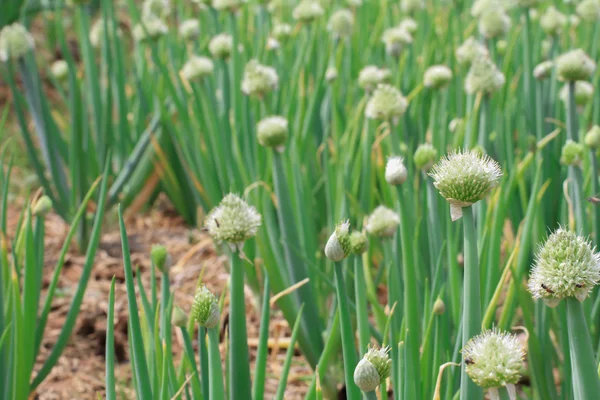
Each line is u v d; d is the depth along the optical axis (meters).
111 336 1.24
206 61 1.81
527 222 1.42
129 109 2.40
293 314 1.55
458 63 1.84
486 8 1.99
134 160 2.06
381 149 1.73
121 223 1.21
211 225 1.23
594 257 1.06
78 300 1.52
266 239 1.57
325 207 1.82
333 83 1.78
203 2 2.12
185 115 1.90
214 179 1.84
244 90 1.68
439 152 1.67
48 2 3.13
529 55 1.81
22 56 1.92
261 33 2.34
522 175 1.53
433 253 1.46
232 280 1.24
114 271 1.94
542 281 1.07
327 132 1.78
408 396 1.22
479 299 1.13
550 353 1.40
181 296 1.84
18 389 1.42
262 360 1.31
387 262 1.42
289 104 1.80
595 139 1.48
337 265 1.20
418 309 1.36
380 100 1.50
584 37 2.36
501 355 1.06
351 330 1.22
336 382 1.55
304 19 2.07
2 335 1.37
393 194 1.59
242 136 1.86
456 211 1.12
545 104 1.81
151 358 1.30
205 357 1.26
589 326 1.37
